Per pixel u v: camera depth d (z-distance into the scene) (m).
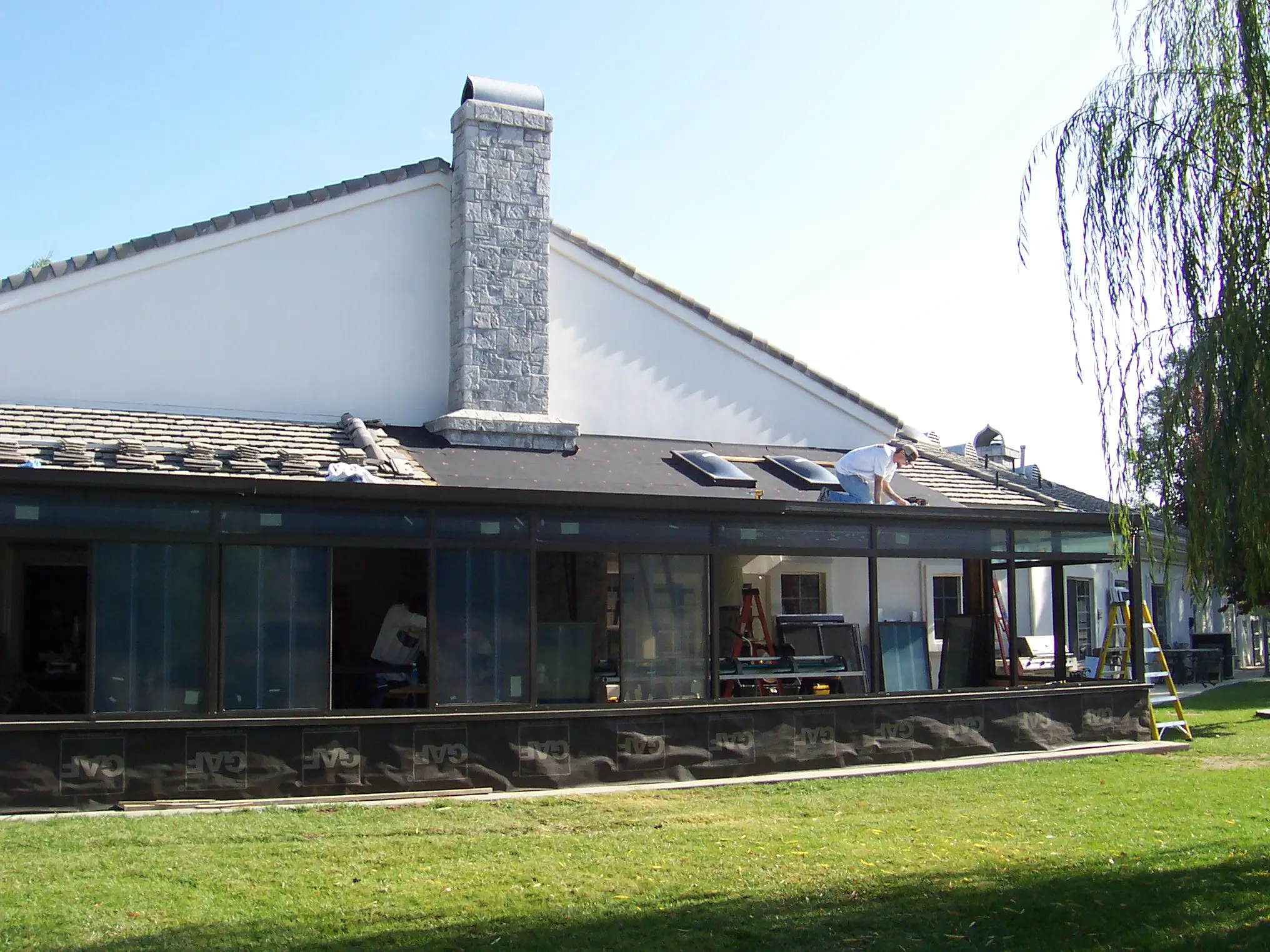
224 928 7.46
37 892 8.10
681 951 7.27
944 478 20.28
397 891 8.41
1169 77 9.34
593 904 8.20
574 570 16.11
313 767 11.46
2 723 10.57
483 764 12.09
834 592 18.77
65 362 14.96
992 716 15.08
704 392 19.03
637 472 16.38
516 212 17.02
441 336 17.12
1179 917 8.16
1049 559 15.83
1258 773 14.12
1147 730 16.53
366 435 15.20
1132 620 16.62
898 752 14.30
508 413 16.64
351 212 16.70
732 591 17.77
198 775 11.10
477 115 16.83
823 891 8.62
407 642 14.43
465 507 12.27
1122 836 10.66
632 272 18.47
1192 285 8.89
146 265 15.45
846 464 16.58
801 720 13.70
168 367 15.47
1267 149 8.69
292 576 11.66
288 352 16.16
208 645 11.25
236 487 11.20
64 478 10.63
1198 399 8.76
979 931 7.78
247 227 15.98
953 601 19.97
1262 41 8.82
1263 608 16.45
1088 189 9.47
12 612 16.00
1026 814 11.58
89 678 10.86
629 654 13.12
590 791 12.33
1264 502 8.34
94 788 10.78
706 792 12.42
